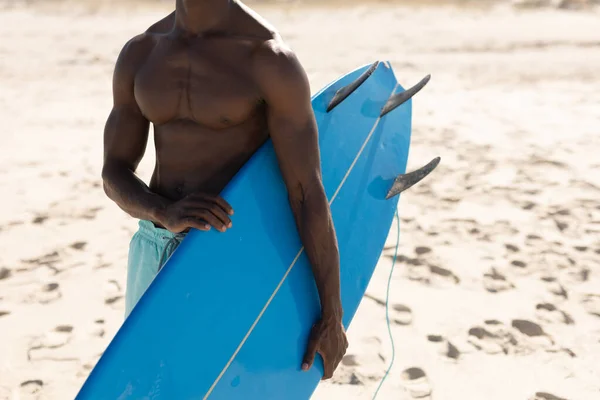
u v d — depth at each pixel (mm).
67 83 8789
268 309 1778
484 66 9602
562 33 12352
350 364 3043
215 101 1599
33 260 4148
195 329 1637
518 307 3475
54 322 3480
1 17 13461
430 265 3902
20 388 2975
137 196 1710
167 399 1585
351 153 2195
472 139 6246
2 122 7137
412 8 15078
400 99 2361
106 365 1488
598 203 4746
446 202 4785
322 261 1756
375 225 2266
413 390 2869
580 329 3287
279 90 1566
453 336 3240
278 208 1782
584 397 2816
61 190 5266
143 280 1843
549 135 6352
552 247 4109
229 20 1610
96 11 14102
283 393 1835
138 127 1766
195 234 1646
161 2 14992
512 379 2936
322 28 12836
